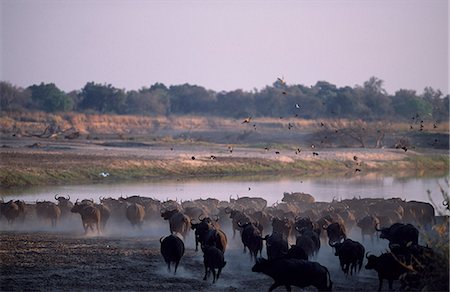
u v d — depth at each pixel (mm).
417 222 130250
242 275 88562
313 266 76250
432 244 73250
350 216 122250
